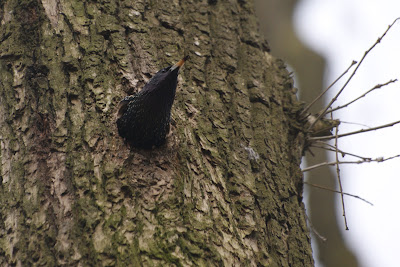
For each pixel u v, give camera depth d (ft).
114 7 25.43
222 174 22.16
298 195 26.40
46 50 23.38
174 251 18.53
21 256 18.66
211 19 28.84
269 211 22.86
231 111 25.05
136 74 23.63
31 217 19.35
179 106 23.58
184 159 21.54
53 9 24.73
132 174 20.65
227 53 27.45
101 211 19.12
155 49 24.97
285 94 29.04
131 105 21.65
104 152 20.90
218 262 18.97
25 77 22.93
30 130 21.59
